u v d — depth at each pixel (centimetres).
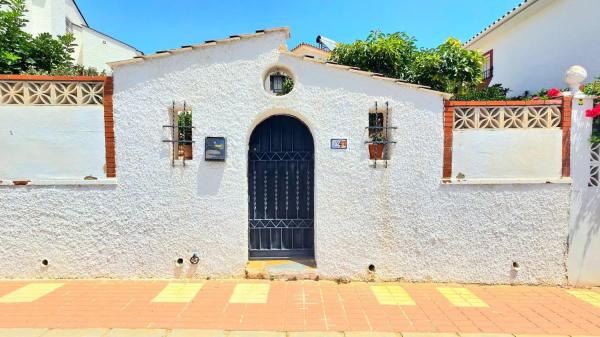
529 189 463
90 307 394
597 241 463
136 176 462
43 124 455
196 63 459
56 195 459
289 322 368
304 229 509
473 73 632
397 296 434
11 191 456
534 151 462
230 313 385
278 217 507
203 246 470
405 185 468
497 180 462
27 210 459
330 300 420
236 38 454
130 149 460
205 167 465
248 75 462
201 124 462
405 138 466
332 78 462
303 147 503
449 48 641
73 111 457
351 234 471
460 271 474
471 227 470
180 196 466
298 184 506
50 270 466
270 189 505
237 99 462
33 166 457
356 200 470
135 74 456
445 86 635
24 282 455
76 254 465
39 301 405
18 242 461
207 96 461
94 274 468
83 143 459
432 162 465
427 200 468
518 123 466
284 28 454
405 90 462
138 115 458
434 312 396
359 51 654
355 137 465
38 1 1038
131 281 464
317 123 464
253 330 351
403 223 471
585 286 467
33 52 566
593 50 624
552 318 386
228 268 473
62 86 457
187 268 472
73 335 337
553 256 468
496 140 463
